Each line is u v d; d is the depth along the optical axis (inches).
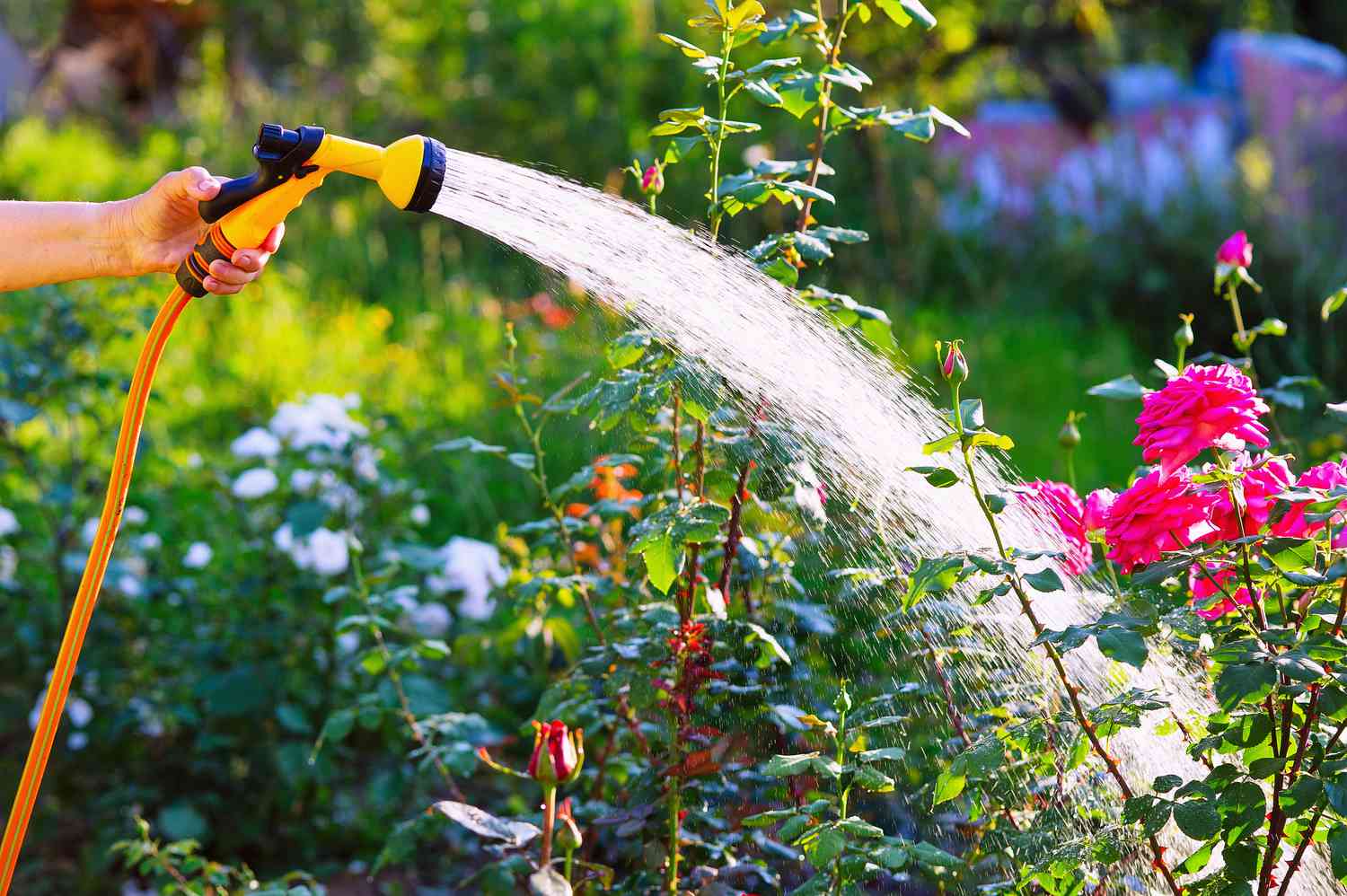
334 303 339.3
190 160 482.0
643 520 103.2
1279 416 166.1
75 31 620.4
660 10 414.9
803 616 106.7
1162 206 346.0
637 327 96.2
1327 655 77.0
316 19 525.7
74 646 88.7
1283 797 78.5
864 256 356.5
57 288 171.6
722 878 102.4
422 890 149.9
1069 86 520.7
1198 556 82.6
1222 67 513.0
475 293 335.3
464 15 448.1
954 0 430.3
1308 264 289.7
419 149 83.7
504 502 228.1
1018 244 364.5
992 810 96.5
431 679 172.2
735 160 364.5
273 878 151.9
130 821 154.8
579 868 112.2
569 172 399.9
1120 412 274.4
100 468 199.0
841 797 88.4
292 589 163.2
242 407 265.3
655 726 111.9
